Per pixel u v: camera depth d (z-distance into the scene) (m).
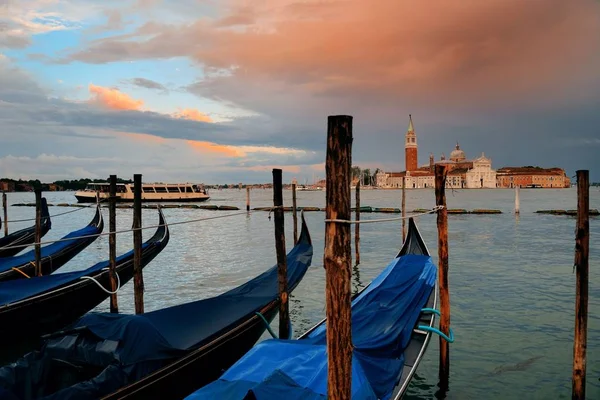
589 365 9.40
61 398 6.02
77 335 7.31
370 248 26.73
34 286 11.48
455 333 11.27
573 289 15.40
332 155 4.19
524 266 19.78
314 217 50.44
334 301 4.25
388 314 9.16
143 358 7.05
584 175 7.12
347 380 4.30
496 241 28.34
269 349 6.43
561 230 34.16
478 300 14.12
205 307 9.30
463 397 8.27
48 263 15.91
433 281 11.76
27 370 6.82
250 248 27.38
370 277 18.64
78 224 44.69
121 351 7.00
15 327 10.75
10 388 6.52
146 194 82.25
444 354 8.84
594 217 44.28
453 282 16.62
